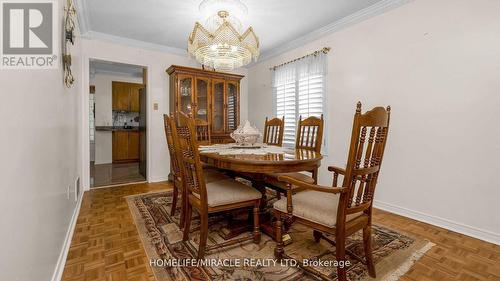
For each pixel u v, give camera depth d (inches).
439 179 86.0
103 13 108.3
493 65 73.5
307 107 136.3
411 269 60.0
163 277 55.9
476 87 76.9
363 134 48.8
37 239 42.9
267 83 170.6
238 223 83.4
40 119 46.1
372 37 105.3
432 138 87.6
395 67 97.6
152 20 115.1
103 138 229.5
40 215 44.8
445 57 83.6
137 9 104.3
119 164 225.0
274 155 75.5
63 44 69.9
